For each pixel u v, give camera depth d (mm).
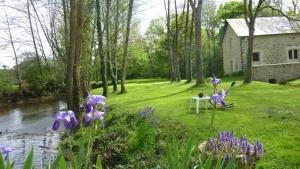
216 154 5645
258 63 41938
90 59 24953
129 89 36312
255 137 10812
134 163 9336
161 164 8852
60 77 33938
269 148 9547
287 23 42812
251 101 18156
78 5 17047
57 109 32000
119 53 41000
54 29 28359
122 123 13930
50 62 39469
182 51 57875
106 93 30438
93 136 3115
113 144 10680
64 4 20453
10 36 34688
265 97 19516
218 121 13273
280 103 16938
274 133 11141
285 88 23656
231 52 46188
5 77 44812
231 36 45594
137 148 9984
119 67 50375
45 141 16812
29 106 37688
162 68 69688
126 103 22359
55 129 2844
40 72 45000
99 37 28547
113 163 9812
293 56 42406
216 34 70062
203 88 25984
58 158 3016
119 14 33219
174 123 13281
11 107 38375
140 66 69500
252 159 5953
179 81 41000
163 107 18203
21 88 45250
